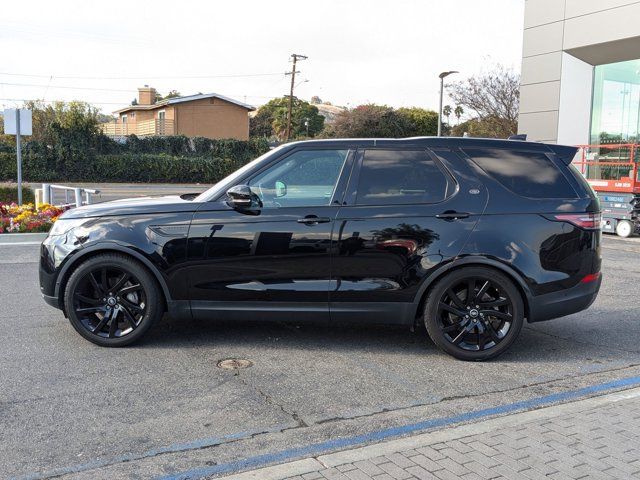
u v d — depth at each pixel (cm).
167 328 603
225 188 532
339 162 533
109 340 538
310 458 348
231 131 5772
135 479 325
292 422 398
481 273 516
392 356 535
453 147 537
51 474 329
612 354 555
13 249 1123
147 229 521
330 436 378
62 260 528
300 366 504
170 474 330
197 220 521
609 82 1958
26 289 790
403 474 327
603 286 871
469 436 377
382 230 514
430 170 531
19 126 1478
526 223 519
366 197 523
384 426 393
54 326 610
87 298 537
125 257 527
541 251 518
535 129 2058
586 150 1825
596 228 535
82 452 353
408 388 461
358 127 5359
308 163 534
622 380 485
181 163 4684
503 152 540
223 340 568
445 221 516
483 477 324
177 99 5525
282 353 536
